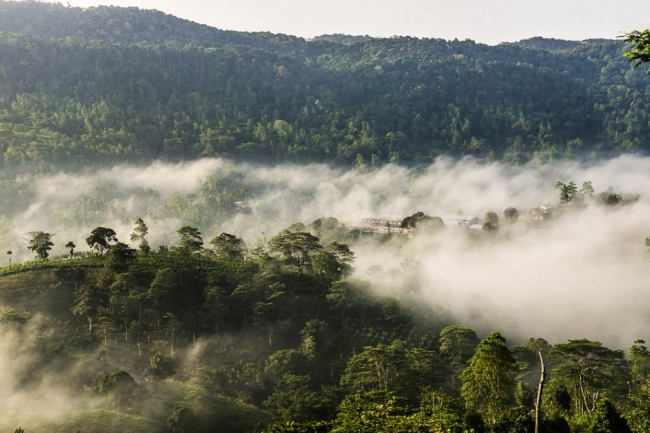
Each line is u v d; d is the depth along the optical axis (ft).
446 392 293.43
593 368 278.67
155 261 403.75
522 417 221.66
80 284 374.43
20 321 323.98
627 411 261.65
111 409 269.03
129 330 338.34
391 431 190.70
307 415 262.67
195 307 367.66
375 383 294.66
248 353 336.70
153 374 297.12
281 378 314.76
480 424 221.46
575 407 268.41
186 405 274.77
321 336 351.67
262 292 384.47
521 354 333.62
